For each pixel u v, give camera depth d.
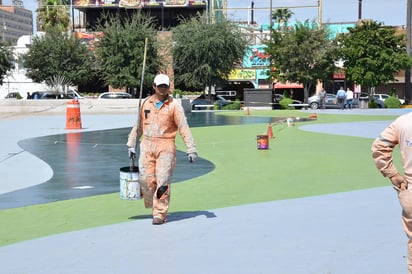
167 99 7.09
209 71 51.34
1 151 16.61
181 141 19.59
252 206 8.37
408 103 49.38
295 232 6.62
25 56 58.97
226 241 6.31
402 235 6.36
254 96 45.91
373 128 24.48
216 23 53.19
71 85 58.22
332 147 17.09
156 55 54.00
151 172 7.19
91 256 5.88
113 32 53.00
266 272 5.16
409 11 47.62
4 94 66.56
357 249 5.84
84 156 15.40
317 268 5.23
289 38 49.41
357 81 49.91
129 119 32.09
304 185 10.43
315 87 66.94
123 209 8.54
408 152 3.92
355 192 9.38
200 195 9.61
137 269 5.38
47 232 7.14
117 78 52.41
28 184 11.05
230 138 20.47
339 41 50.78
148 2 65.56
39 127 25.92
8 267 5.59
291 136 20.84
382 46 49.09
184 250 5.98
